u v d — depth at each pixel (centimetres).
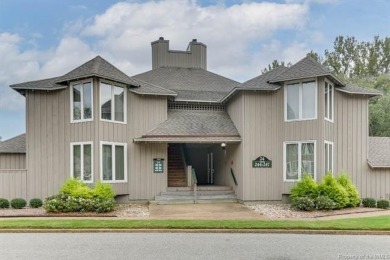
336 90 1961
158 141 1886
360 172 1986
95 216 1471
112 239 1060
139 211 1617
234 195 1989
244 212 1595
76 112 1820
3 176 1803
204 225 1220
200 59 2930
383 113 3456
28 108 1853
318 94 1786
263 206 1784
